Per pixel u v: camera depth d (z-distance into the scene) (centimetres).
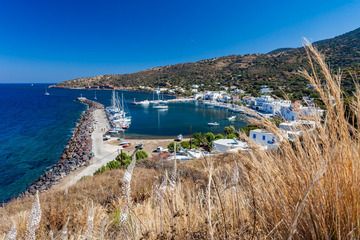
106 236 231
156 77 19338
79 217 341
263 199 174
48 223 335
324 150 154
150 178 576
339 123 152
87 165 3903
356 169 145
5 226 383
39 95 17425
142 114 9562
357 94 158
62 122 7844
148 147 4916
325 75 155
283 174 169
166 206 225
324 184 147
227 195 205
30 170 3816
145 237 185
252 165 183
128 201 160
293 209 149
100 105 11319
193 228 194
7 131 6688
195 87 15138
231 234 165
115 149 4769
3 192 3044
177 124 7631
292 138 176
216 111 10094
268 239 159
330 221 145
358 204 138
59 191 1110
